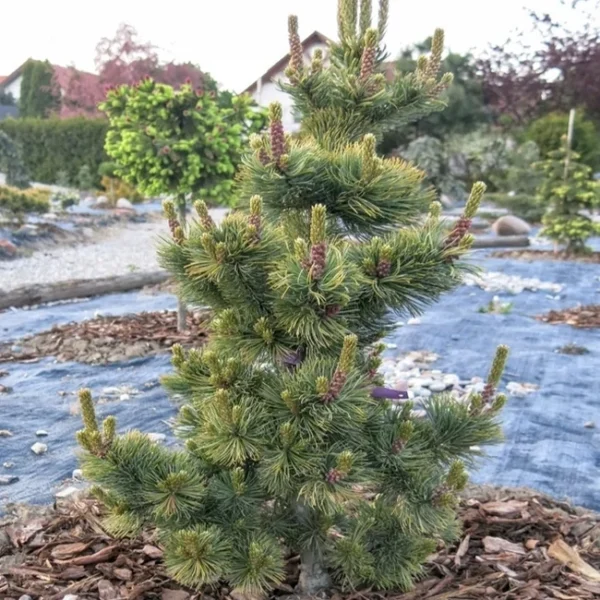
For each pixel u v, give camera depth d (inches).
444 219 103.0
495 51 1125.7
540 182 890.1
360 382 96.5
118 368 271.7
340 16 107.7
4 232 625.6
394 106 105.7
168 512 96.0
